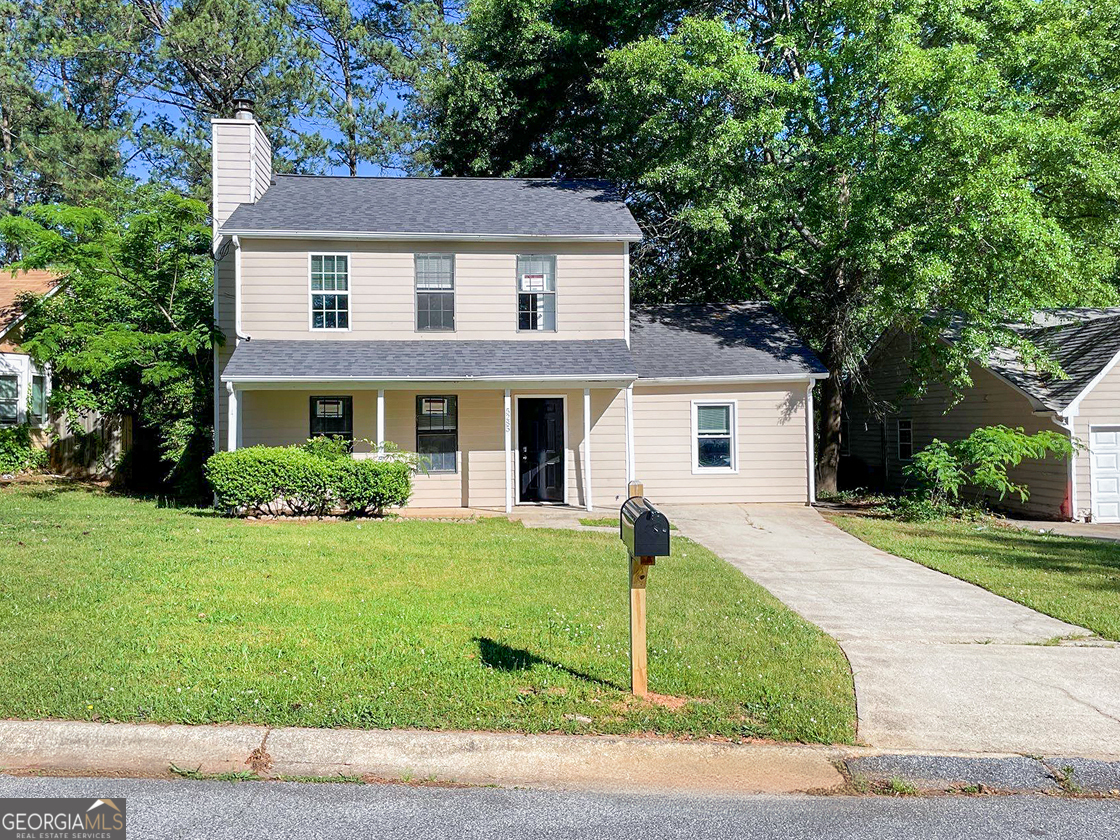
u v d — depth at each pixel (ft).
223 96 95.50
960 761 14.64
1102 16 51.96
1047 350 57.52
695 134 56.08
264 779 13.93
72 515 40.27
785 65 66.23
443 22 101.76
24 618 20.81
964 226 48.32
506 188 60.34
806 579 31.19
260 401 50.96
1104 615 25.05
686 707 16.43
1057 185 53.83
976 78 48.03
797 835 12.34
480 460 52.47
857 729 15.94
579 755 14.53
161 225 54.39
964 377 54.03
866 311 61.26
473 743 14.60
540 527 41.78
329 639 20.03
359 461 43.68
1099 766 14.55
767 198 56.95
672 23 69.72
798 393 54.80
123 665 17.65
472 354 50.29
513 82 71.67
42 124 96.12
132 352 51.29
